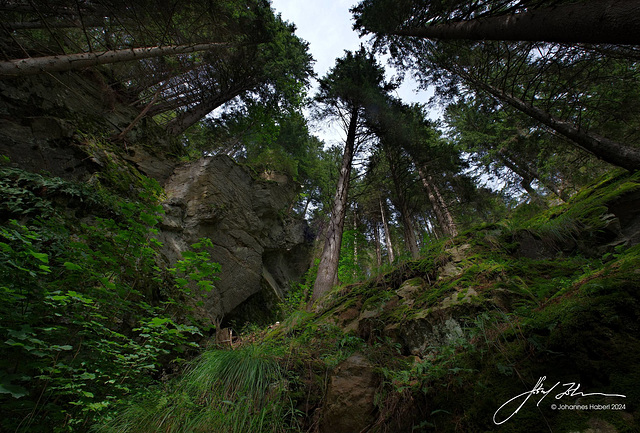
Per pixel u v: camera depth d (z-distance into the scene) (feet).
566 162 27.55
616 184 14.66
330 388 8.10
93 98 25.23
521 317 7.38
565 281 8.82
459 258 13.71
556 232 12.98
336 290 19.17
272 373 9.78
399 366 8.82
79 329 8.21
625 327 4.80
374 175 41.55
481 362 6.22
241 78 37.45
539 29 12.26
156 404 8.61
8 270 6.40
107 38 21.20
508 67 20.12
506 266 11.23
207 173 28.73
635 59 14.20
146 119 29.35
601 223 12.19
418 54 27.30
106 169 20.92
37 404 6.09
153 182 11.25
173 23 25.12
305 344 12.03
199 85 34.81
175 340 10.55
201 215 25.79
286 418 8.59
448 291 11.07
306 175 62.13
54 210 14.79
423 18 20.33
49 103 20.88
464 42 22.22
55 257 10.80
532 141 30.30
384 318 11.96
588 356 4.77
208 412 8.20
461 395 5.84
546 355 5.34
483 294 9.73
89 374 6.99
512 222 16.85
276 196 38.96
